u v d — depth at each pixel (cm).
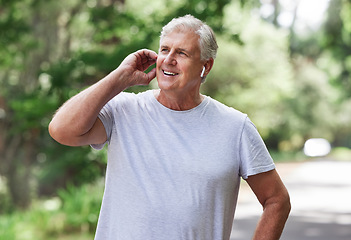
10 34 1288
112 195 268
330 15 2770
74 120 258
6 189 1586
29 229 959
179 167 263
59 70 1155
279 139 3950
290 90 2800
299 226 1064
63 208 1067
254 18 2616
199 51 267
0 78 1542
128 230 261
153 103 275
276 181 281
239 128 273
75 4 1439
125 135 271
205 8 1133
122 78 267
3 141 1527
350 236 956
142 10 1237
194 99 275
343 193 1667
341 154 4725
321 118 4219
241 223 1107
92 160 1270
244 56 2372
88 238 929
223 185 267
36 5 1419
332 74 4191
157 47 1141
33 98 1202
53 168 1337
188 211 260
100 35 1214
